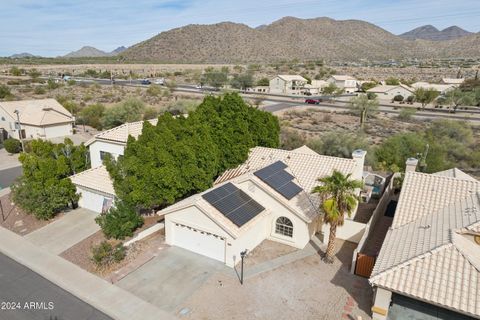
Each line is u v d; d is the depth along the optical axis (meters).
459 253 13.77
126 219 21.05
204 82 116.88
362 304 15.56
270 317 14.70
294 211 19.73
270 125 30.48
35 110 49.06
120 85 113.12
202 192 21.27
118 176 22.88
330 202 17.34
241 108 27.77
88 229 22.52
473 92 90.56
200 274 17.59
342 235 21.39
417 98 85.38
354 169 23.44
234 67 185.62
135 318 14.54
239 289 16.45
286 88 113.69
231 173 26.22
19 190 23.41
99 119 56.66
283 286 16.73
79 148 29.58
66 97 79.94
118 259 18.36
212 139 25.36
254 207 20.36
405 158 36.62
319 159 24.94
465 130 47.72
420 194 19.72
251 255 19.45
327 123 63.28
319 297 15.99
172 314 14.79
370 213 25.88
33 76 124.75
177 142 22.33
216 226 18.25
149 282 16.92
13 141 41.28
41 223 23.27
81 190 25.52
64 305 15.42
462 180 19.84
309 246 20.59
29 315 14.74
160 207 25.09
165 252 19.61
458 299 12.45
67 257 19.14
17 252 19.58
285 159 25.70
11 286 16.69
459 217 16.52
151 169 21.30
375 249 20.38
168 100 82.94
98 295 15.91
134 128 30.06
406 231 17.23
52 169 24.80
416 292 12.98
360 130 53.84
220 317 14.66
